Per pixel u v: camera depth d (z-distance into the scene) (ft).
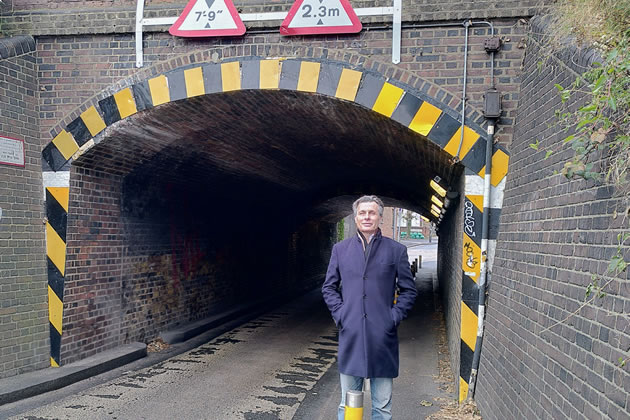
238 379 20.92
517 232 13.85
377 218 10.74
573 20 11.76
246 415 16.53
